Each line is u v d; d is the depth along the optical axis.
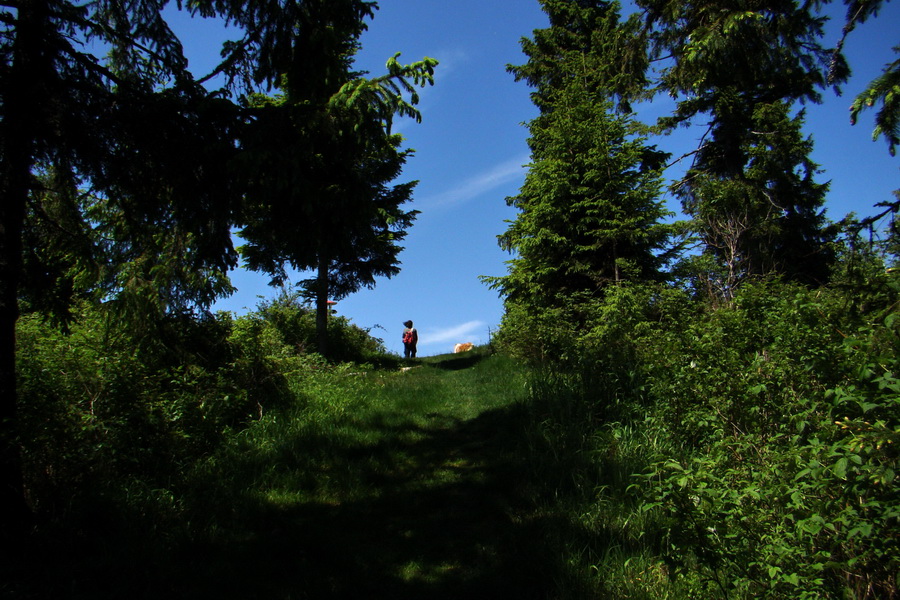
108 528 4.36
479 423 8.21
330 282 16.86
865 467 2.35
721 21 10.23
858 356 3.28
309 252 14.11
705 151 12.41
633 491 4.62
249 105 5.26
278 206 5.18
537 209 13.14
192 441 6.05
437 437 7.77
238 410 7.21
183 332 6.53
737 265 10.26
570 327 11.27
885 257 3.60
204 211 4.83
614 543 4.05
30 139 3.99
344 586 3.94
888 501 2.35
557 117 13.65
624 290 8.82
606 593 3.47
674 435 5.26
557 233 13.25
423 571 4.17
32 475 4.50
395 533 4.87
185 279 5.86
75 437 4.80
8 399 4.23
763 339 5.09
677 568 3.32
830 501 2.57
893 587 2.43
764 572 2.79
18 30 4.08
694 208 12.32
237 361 7.72
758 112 11.27
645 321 8.30
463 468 6.41
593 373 7.30
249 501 5.23
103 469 4.86
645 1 11.55
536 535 4.47
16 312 4.30
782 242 10.98
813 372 3.97
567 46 18.39
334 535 4.77
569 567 3.82
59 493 4.48
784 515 2.78
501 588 3.79
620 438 5.84
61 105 4.09
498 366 13.02
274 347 9.53
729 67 10.66
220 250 5.01
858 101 4.45
